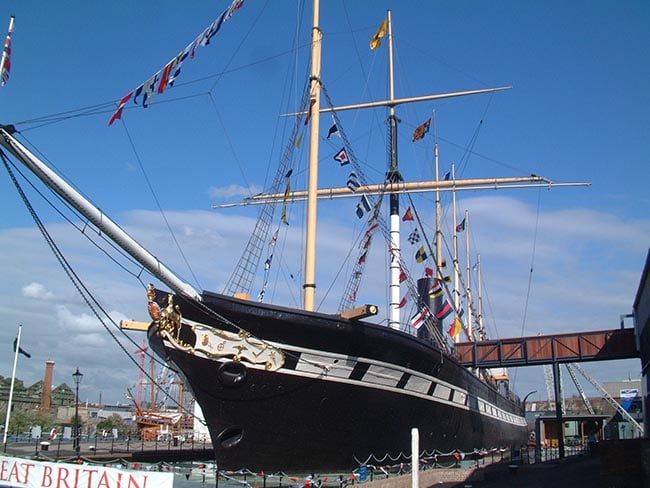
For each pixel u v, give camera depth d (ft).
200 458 98.32
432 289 93.25
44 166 41.45
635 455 70.69
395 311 98.48
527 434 213.87
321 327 60.80
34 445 99.30
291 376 60.23
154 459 86.12
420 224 99.50
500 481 76.07
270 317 58.90
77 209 44.39
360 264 87.35
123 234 46.91
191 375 57.93
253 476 61.36
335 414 63.72
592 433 175.32
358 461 67.15
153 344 65.51
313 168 77.56
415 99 117.50
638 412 212.84
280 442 61.87
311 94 80.48
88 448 97.09
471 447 102.42
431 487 69.87
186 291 54.85
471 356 125.39
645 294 80.94
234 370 58.23
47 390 211.61
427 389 76.07
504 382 162.40
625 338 113.70
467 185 120.67
